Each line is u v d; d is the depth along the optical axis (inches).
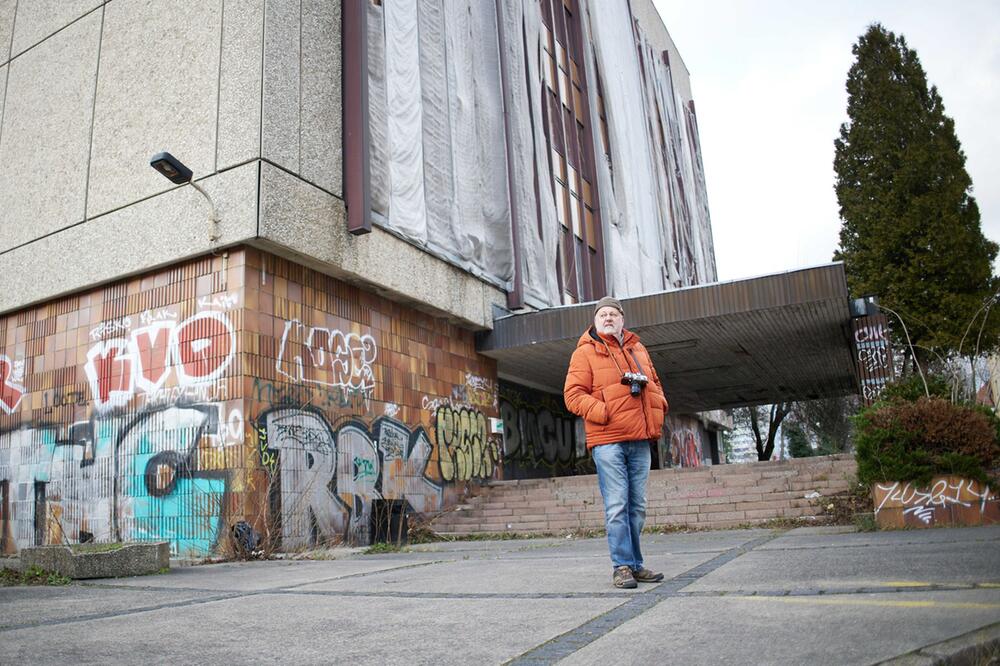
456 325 653.9
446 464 611.8
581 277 859.4
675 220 1277.1
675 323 613.6
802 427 2098.9
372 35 546.6
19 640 118.0
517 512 543.2
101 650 108.7
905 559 169.5
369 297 550.6
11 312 547.2
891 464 307.4
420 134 590.2
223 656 103.4
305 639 114.0
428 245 588.7
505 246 698.2
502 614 127.5
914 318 732.0
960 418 304.7
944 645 87.0
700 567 186.7
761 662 84.6
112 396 480.1
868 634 94.3
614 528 157.3
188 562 376.8
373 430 533.6
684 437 1310.3
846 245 816.3
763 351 751.1
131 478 459.2
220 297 446.0
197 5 486.9
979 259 748.6
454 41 660.1
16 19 594.6
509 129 722.8
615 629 108.0
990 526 276.4
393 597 159.5
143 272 479.8
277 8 469.7
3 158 571.8
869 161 809.5
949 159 776.3
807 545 238.4
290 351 466.9
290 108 467.5
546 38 874.8
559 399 937.5
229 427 426.6
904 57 829.2
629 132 1087.0
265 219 435.2
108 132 509.4
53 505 492.1
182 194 463.5
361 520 506.6
